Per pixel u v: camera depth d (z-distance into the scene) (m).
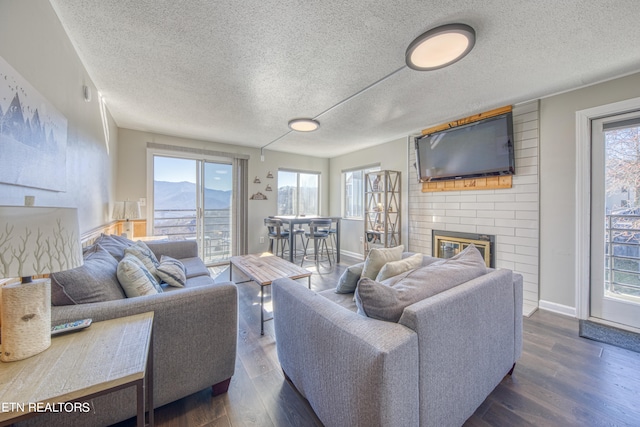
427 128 3.75
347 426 1.02
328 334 1.11
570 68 2.15
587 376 1.67
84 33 1.72
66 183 1.74
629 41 1.79
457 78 2.31
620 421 1.33
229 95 2.66
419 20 1.59
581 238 2.48
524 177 2.84
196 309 1.39
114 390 0.76
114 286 1.44
